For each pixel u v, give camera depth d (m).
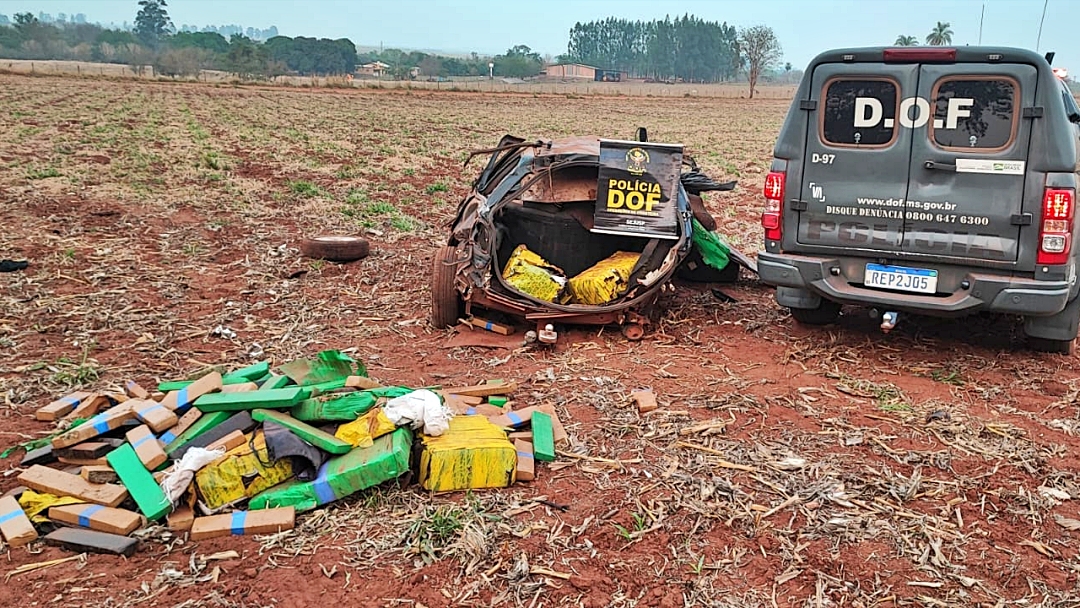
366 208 14.13
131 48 137.75
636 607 3.58
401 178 18.67
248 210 13.45
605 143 7.30
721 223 13.70
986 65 5.84
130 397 5.23
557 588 3.70
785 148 6.60
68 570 3.77
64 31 161.62
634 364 6.65
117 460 4.31
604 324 7.38
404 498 4.39
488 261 6.98
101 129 26.53
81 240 10.60
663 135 35.09
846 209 6.44
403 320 7.83
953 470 4.81
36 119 29.58
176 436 4.47
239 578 3.74
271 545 3.97
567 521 4.22
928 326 7.65
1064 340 6.50
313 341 7.18
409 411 4.59
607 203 7.34
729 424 5.43
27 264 9.14
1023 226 5.90
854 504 4.41
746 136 34.97
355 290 8.81
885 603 3.62
